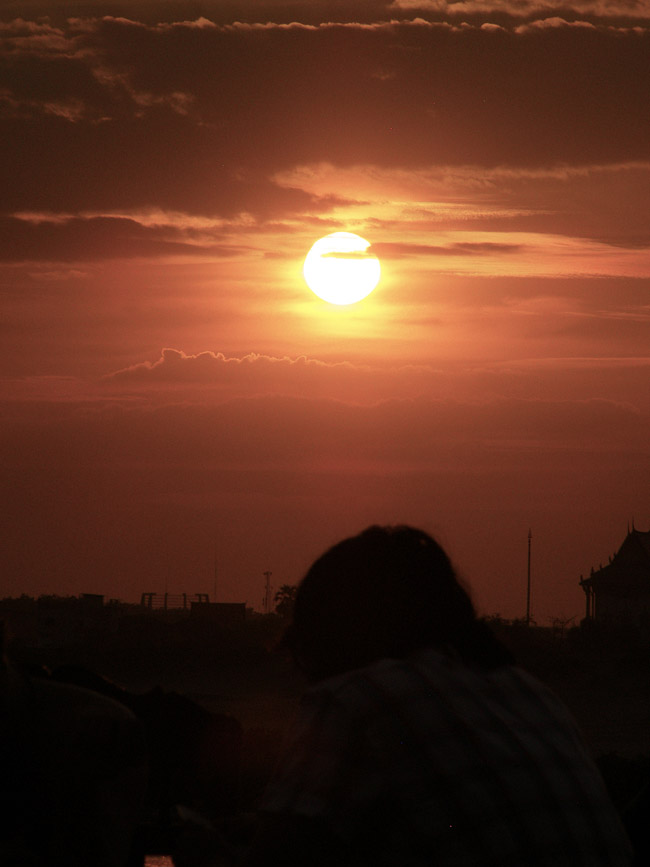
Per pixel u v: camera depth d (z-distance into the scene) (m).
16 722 10.20
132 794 10.57
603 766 31.44
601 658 175.75
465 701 8.07
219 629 196.00
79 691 10.79
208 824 9.02
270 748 40.94
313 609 8.86
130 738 10.48
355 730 7.74
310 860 7.50
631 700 134.50
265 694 132.88
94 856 10.23
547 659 165.50
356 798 7.55
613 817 8.17
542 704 8.55
